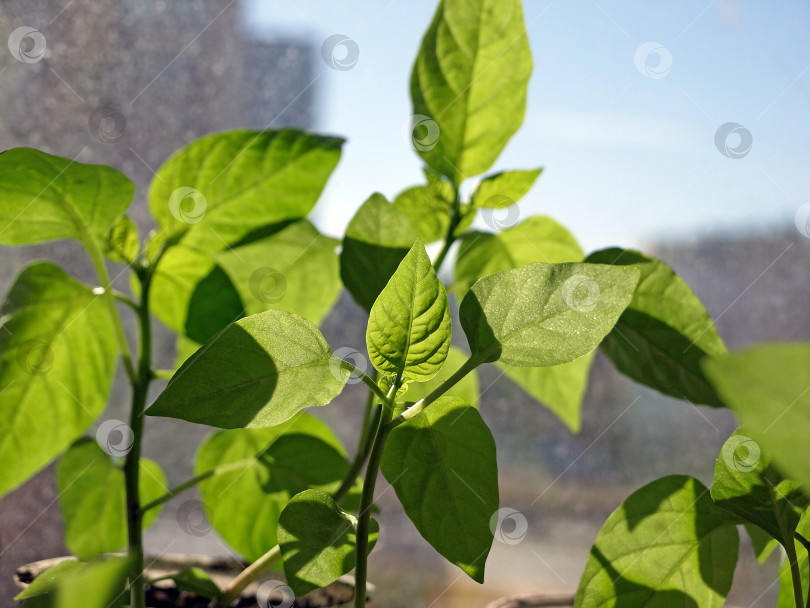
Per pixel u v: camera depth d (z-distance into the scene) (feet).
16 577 0.97
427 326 0.76
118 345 1.02
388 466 0.77
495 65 0.94
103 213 0.93
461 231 0.99
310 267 1.09
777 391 0.55
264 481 1.03
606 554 0.87
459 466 0.77
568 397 1.06
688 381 0.91
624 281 0.73
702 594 0.86
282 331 0.75
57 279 0.95
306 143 0.96
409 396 0.98
